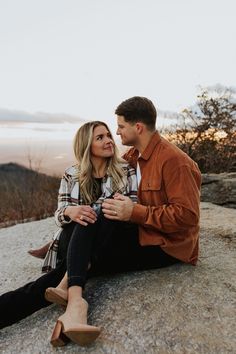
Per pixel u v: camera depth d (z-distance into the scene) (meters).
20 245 4.05
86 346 2.04
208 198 4.75
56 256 2.60
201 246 3.10
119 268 2.55
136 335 2.07
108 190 2.64
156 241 2.39
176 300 2.30
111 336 2.08
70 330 1.95
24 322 2.39
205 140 5.91
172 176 2.33
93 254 2.35
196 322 2.13
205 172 5.82
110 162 2.66
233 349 1.94
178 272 2.58
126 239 2.44
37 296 2.27
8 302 2.24
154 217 2.30
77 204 2.63
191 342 2.00
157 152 2.42
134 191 2.66
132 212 2.31
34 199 6.96
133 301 2.32
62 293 2.18
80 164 2.66
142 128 2.45
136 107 2.44
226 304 2.27
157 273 2.59
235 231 3.40
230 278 2.54
